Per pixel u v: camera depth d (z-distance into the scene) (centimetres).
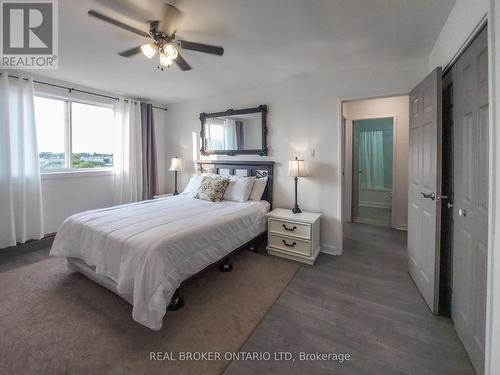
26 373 141
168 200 341
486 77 130
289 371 144
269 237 313
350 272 266
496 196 111
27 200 318
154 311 162
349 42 229
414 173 237
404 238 374
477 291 141
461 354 155
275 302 212
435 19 192
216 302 211
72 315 192
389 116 421
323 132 319
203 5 174
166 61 203
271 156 362
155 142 461
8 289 228
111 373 142
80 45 235
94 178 390
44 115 341
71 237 233
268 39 224
